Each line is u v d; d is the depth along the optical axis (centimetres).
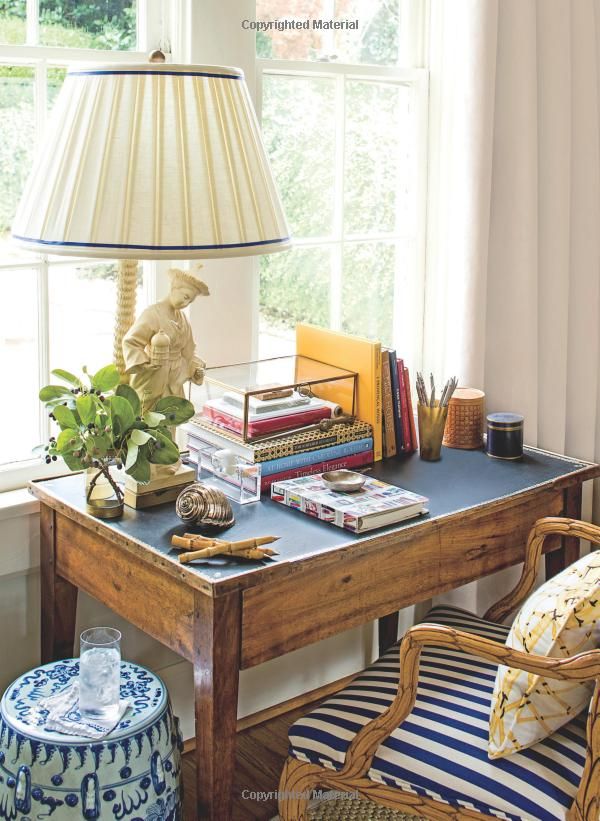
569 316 283
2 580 221
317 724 184
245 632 174
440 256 282
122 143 172
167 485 201
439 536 204
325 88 260
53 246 174
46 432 230
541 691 166
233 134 177
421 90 276
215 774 176
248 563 174
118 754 175
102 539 196
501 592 278
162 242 170
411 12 274
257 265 254
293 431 217
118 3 224
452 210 267
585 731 177
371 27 268
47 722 179
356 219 275
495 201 265
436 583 206
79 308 231
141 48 229
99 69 173
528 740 169
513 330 269
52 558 212
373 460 233
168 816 185
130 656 244
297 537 187
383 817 240
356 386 229
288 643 181
